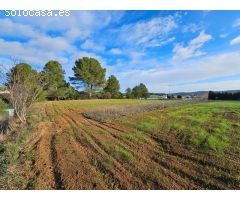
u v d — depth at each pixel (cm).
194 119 1805
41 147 991
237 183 618
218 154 854
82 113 2616
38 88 1855
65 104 4212
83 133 1320
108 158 831
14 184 627
